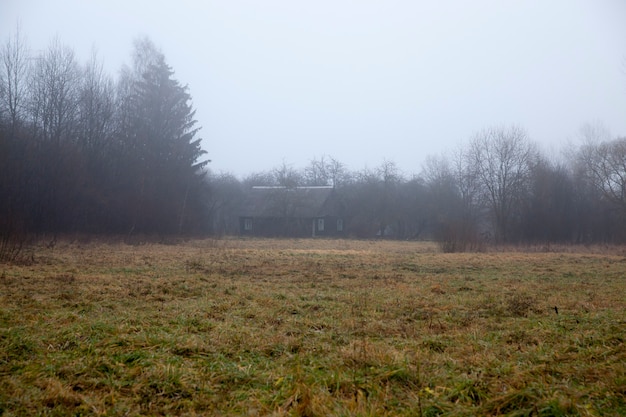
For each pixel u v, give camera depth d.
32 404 4.98
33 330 7.73
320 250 30.56
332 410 4.85
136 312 9.51
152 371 5.86
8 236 19.25
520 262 22.84
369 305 10.84
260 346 7.26
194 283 13.70
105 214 36.28
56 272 15.15
